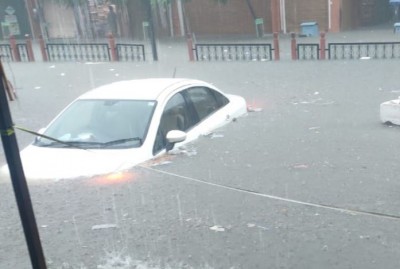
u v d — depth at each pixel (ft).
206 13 94.63
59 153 16.56
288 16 85.51
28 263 10.29
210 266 9.71
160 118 17.69
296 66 48.29
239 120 23.16
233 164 16.17
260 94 34.63
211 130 20.40
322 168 15.71
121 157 16.07
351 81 37.83
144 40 93.81
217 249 10.37
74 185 14.51
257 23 84.43
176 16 97.50
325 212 12.00
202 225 11.55
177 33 98.43
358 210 12.05
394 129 21.65
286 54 59.72
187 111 19.72
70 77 50.37
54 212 12.68
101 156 16.19
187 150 17.76
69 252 10.52
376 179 14.38
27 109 33.71
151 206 12.79
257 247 10.37
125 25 103.45
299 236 10.77
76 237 11.24
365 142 19.19
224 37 89.25
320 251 10.09
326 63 49.08
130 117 17.67
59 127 18.01
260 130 21.15
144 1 90.63
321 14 82.28
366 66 45.19
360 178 14.53
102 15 106.63
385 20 97.14
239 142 19.06
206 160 16.61
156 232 11.31
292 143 19.08
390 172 15.01
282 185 14.10
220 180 14.57
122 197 13.48
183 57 62.49
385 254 9.84
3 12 112.47
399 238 10.46
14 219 12.62
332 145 18.74
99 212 12.55
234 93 35.60
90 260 10.15
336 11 81.10
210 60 57.77
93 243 10.91
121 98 18.66
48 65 61.82
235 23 92.48
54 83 46.73
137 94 18.76
